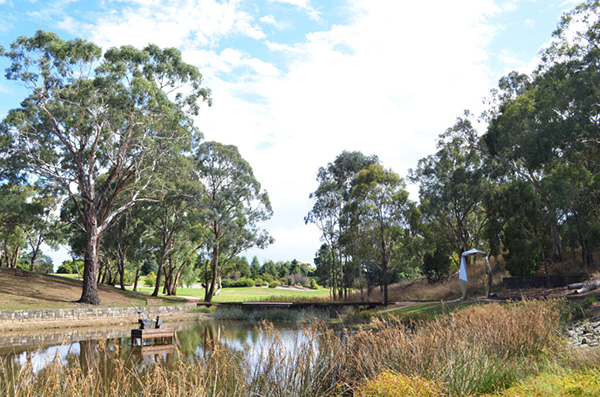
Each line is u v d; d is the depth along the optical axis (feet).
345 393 20.89
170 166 119.75
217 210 142.72
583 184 82.58
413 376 18.66
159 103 100.12
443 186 134.41
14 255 167.32
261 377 20.90
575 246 100.89
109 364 35.22
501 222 104.58
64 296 102.73
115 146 110.63
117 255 150.00
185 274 192.34
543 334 27.22
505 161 114.52
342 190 174.70
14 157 97.66
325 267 222.28
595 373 17.69
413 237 125.59
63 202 137.39
